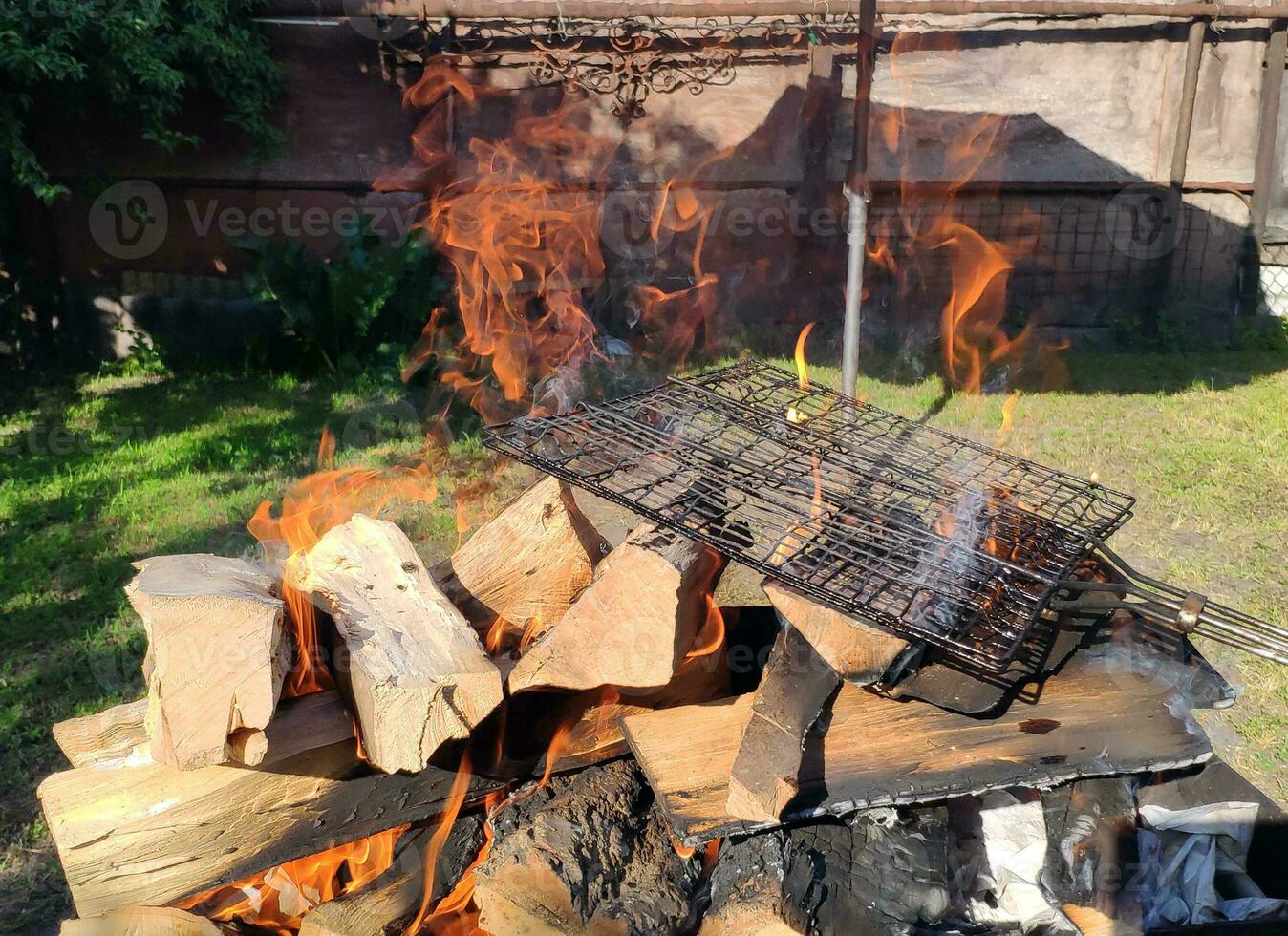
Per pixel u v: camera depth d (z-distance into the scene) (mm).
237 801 2484
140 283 9602
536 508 2928
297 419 7742
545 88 10102
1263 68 10516
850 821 2494
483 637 2910
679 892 2438
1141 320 10930
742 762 2363
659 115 10250
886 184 10570
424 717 2295
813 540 2541
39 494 6215
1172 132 10578
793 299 10727
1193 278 11031
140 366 9312
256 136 9391
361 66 9703
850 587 2424
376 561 2699
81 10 7625
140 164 9383
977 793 2422
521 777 2672
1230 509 6129
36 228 9172
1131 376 9430
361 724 2414
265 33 9398
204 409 8047
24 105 7848
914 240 10727
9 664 4309
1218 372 9641
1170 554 5484
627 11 9664
